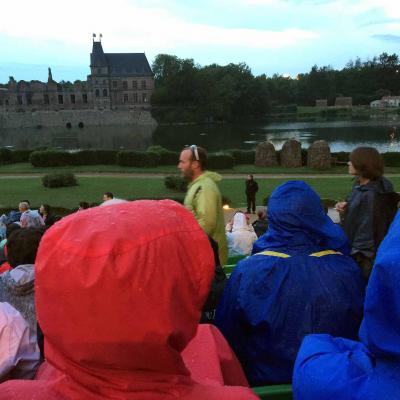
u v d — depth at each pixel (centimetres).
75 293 104
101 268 104
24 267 287
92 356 106
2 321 219
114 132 11412
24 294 281
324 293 208
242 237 684
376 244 304
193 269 115
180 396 112
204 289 118
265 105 14725
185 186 2739
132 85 14562
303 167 3650
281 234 228
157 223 114
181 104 14112
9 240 304
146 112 13575
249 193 2175
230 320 225
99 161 3925
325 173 3400
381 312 123
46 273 108
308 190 233
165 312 106
